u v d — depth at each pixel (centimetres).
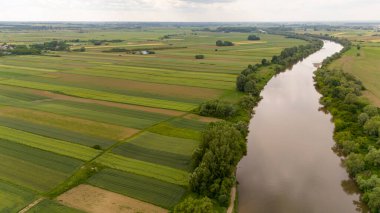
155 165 6438
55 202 5222
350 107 9888
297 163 7144
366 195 5622
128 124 8625
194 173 5528
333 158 7394
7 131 8119
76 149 7100
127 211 5038
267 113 10488
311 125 9456
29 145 7294
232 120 9119
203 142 6312
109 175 6062
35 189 5606
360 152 7181
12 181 5844
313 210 5506
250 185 6219
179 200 5331
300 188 6166
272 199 5788
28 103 10581
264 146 7975
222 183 5484
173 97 11388
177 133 8044
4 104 10462
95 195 5447
